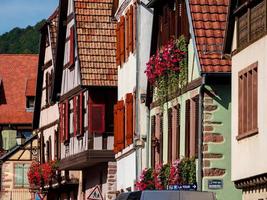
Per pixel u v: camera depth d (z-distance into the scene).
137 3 47.53
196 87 37.69
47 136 68.69
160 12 43.19
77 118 57.75
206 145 37.06
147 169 44.19
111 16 56.44
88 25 56.44
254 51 32.31
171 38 41.06
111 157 55.16
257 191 32.81
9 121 84.12
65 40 61.19
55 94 63.50
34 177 67.56
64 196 66.44
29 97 84.75
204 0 37.47
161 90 41.75
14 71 87.69
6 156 78.19
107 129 55.59
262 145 31.50
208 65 36.28
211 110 37.03
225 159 37.12
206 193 30.08
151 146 44.97
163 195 29.80
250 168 32.62
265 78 31.22
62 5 60.56
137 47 47.44
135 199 29.97
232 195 37.09
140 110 47.28
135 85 47.88
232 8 34.09
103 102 55.62
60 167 61.09
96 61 55.78
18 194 78.19
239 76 33.72
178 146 40.50
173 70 40.09
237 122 33.91
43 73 69.81
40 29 68.81
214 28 36.91
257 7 32.12
